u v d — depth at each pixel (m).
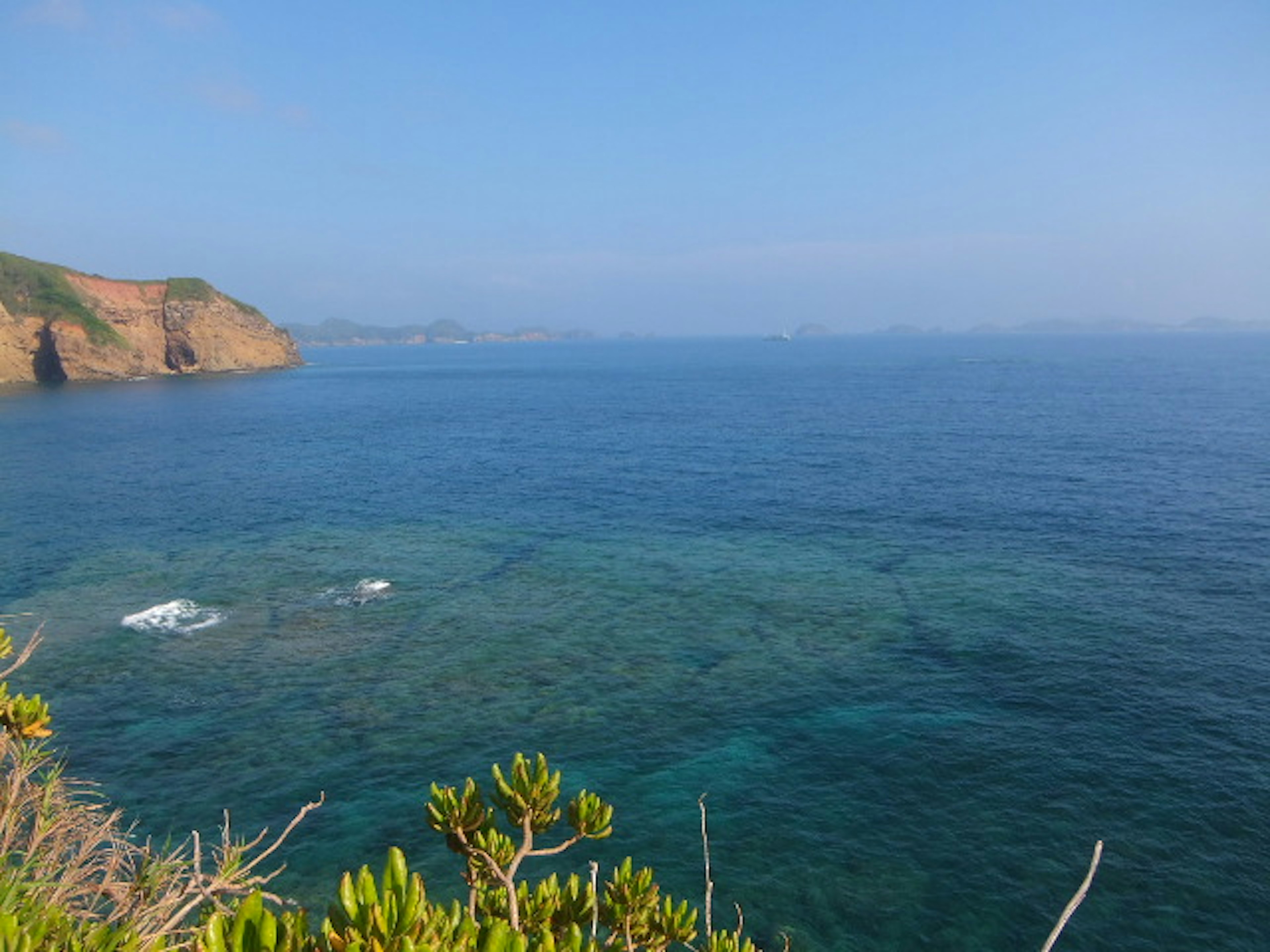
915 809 17.59
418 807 18.11
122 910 4.77
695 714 22.25
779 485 52.69
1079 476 51.41
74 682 24.41
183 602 31.50
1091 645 25.55
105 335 148.50
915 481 52.22
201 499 50.81
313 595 32.41
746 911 14.82
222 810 17.94
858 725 21.28
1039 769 18.80
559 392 140.12
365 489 54.09
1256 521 38.94
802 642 27.05
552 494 51.81
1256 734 19.84
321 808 18.06
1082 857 15.81
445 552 38.56
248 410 108.00
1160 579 31.45
